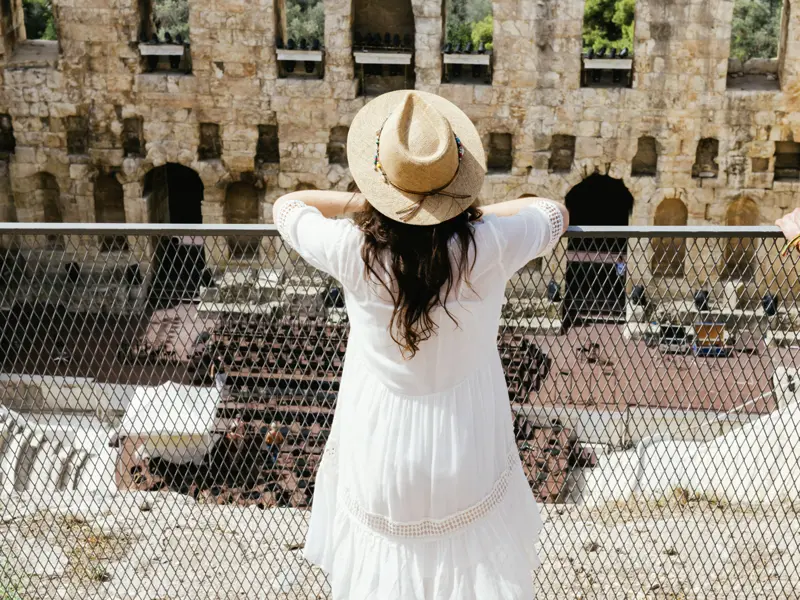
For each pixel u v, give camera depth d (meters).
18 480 12.80
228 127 33.59
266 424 9.13
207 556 9.88
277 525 9.98
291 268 33.03
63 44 33.03
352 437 5.31
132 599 8.79
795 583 9.23
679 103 32.31
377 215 4.89
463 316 5.02
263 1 32.19
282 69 33.38
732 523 11.50
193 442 9.27
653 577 9.52
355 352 5.31
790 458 12.92
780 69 32.34
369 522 5.33
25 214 34.78
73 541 10.14
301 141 33.59
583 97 32.50
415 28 32.19
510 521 5.44
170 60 33.78
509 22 31.94
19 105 33.66
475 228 4.97
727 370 16.05
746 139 32.59
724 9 31.36
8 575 8.66
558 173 33.47
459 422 5.14
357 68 33.41
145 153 34.06
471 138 5.01
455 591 5.24
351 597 5.41
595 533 10.98
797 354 13.55
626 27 54.94
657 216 33.91
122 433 12.34
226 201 34.78
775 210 33.28
